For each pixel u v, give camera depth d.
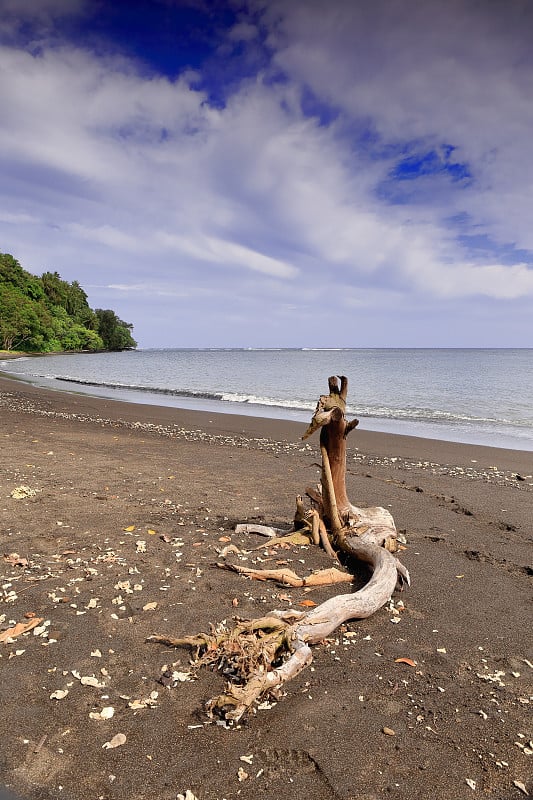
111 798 2.59
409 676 3.70
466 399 28.25
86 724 3.10
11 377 41.50
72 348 130.75
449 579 5.44
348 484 9.75
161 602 4.70
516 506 8.39
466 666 3.85
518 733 3.14
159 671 3.66
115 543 6.09
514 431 18.00
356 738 3.05
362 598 4.51
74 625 4.24
